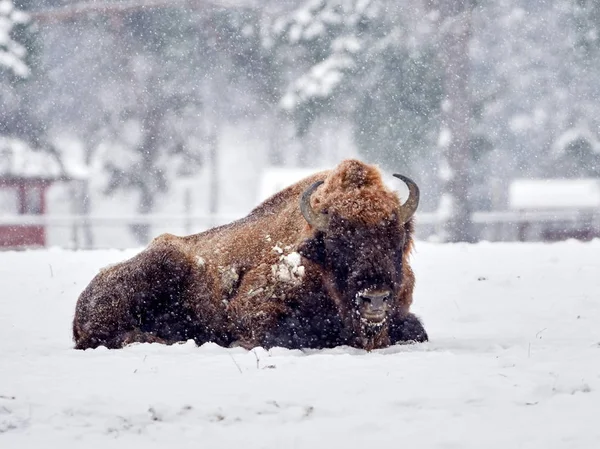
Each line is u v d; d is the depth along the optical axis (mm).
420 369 23953
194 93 158750
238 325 32469
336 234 28562
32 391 22234
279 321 31172
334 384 22328
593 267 50406
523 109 160750
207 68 156375
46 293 45438
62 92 160000
